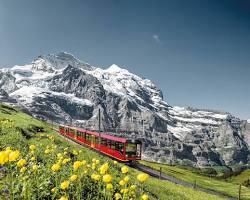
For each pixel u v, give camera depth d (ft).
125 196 30.17
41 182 32.81
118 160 178.60
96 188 40.93
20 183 28.68
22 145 67.10
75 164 29.27
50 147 66.95
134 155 177.68
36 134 112.98
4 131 82.74
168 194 91.71
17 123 127.44
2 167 34.91
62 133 306.76
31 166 36.81
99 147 204.74
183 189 135.33
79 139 248.32
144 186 77.05
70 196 34.35
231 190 222.07
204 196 129.70
